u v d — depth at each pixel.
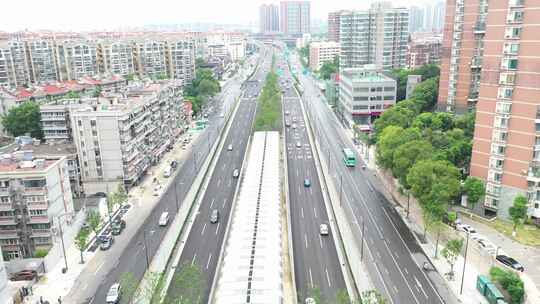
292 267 101.88
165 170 169.50
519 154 118.19
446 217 124.44
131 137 156.50
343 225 124.69
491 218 125.81
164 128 198.50
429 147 140.38
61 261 110.44
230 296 78.50
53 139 174.62
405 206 138.38
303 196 146.62
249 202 119.88
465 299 91.50
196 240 117.38
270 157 159.88
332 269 101.81
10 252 115.31
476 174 129.25
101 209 135.88
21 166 114.62
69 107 170.25
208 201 143.75
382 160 154.88
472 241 112.50
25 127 196.75
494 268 94.62
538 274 98.94
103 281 100.62
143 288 94.44
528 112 114.50
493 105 121.19
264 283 82.25
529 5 110.06
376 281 97.44
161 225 126.62
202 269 102.38
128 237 121.06
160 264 105.25
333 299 89.56
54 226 116.00
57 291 97.31
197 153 198.00
